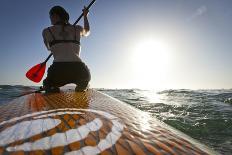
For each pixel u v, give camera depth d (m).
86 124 0.94
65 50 2.95
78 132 0.83
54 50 2.97
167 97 8.61
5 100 6.63
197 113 4.64
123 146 0.73
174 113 4.66
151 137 0.87
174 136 0.96
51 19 3.09
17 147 0.71
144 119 1.21
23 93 2.86
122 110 1.38
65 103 1.46
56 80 2.93
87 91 2.92
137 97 8.45
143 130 0.95
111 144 0.74
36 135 0.80
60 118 1.03
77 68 2.95
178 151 0.78
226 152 2.44
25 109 1.29
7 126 0.95
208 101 6.83
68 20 3.09
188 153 0.78
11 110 1.31
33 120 1.00
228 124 3.63
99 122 0.97
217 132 3.23
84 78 3.01
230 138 2.96
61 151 0.68
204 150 0.87
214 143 2.77
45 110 1.21
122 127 0.95
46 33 2.98
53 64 2.95
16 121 1.01
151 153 0.71
